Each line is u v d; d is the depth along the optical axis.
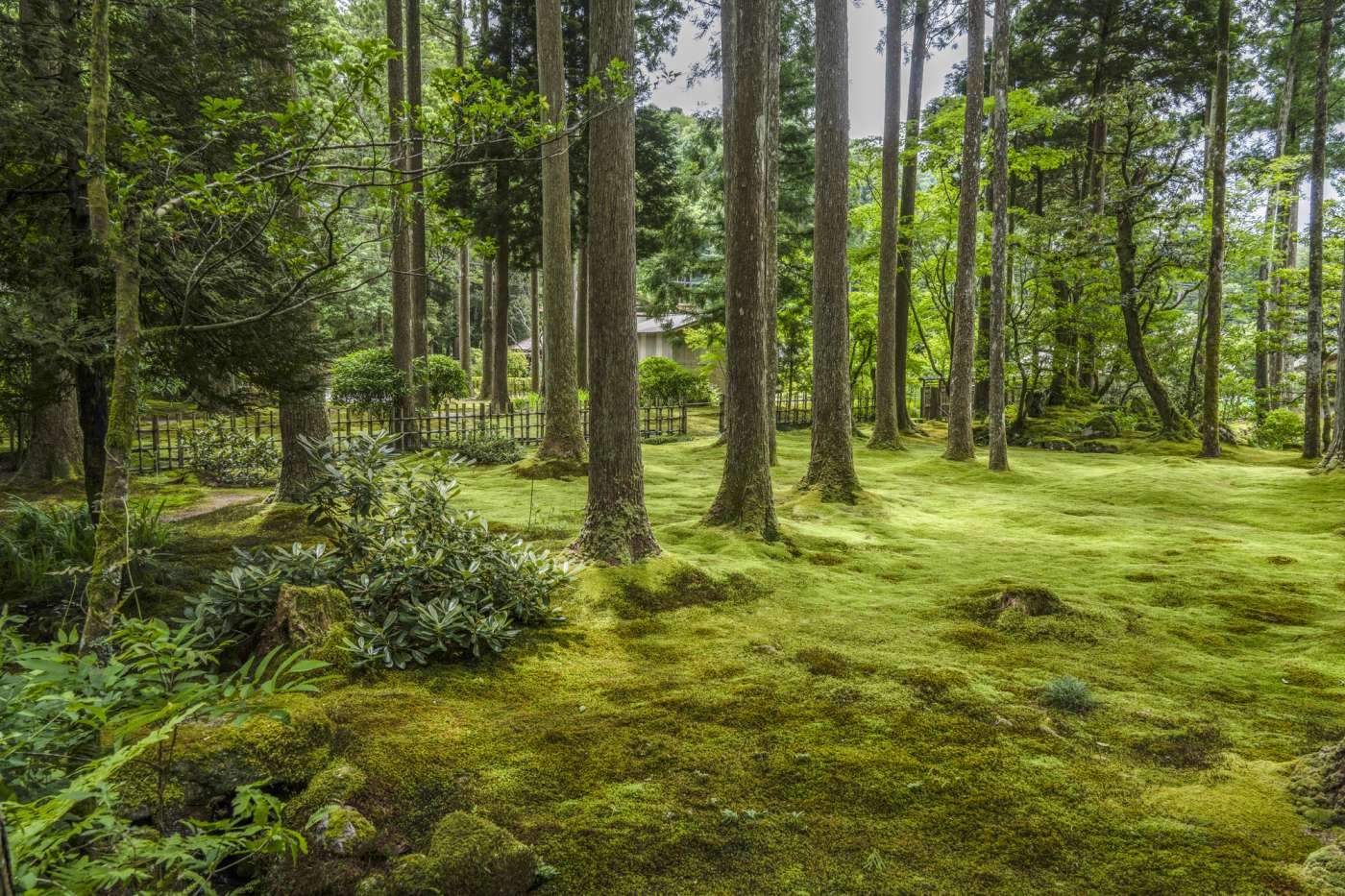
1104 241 17.52
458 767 3.23
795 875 2.55
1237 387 22.55
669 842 2.72
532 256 20.25
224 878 2.68
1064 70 20.95
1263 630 5.17
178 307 5.06
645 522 6.30
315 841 2.67
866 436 18.69
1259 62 22.52
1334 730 3.65
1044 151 17.05
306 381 6.06
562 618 5.19
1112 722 3.73
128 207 3.23
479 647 4.61
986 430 18.56
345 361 17.66
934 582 6.41
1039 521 9.13
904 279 18.75
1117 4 18.95
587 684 4.21
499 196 18.53
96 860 1.56
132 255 2.92
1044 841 2.71
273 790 3.06
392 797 3.00
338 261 3.77
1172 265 17.25
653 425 20.28
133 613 4.98
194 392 5.84
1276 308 20.47
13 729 1.70
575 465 11.79
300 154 3.36
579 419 12.34
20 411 5.32
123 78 5.35
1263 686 4.22
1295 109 22.48
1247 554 7.37
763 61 6.77
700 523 7.62
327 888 2.52
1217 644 4.91
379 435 5.38
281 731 3.29
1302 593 6.00
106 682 1.79
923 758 3.35
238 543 7.03
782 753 3.39
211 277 4.92
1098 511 9.84
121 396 2.78
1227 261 18.78
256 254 5.19
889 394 16.27
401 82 14.12
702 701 3.94
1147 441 17.05
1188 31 18.55
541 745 3.44
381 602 4.77
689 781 3.15
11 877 1.22
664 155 20.92
